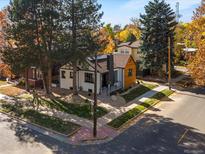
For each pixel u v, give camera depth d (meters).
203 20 22.45
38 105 28.30
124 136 20.59
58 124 22.80
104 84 35.84
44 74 31.34
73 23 28.84
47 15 27.47
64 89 35.81
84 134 20.91
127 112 25.98
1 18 34.00
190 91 35.91
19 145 18.94
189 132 21.23
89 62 33.25
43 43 29.19
